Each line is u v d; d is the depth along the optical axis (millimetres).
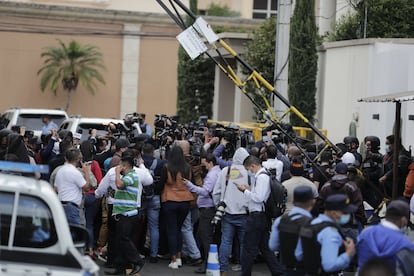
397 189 22766
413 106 32094
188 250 23328
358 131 35406
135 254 21281
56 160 23172
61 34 76312
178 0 25250
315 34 40094
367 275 10516
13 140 22531
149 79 78375
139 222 22344
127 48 77625
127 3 77812
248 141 27188
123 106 78000
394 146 22406
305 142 27125
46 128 37156
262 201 19828
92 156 23562
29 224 13094
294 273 14086
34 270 11984
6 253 12758
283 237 14094
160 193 22703
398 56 34500
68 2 76500
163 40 78250
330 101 38406
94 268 12539
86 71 76438
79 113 77250
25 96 76000
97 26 77000
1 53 75250
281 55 31375
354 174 21625
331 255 13352
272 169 20891
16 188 13133
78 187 20781
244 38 51188
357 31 41125
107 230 22969
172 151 22375
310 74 39906
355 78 36094
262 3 87438
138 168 21609
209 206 22297
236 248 23188
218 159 23062
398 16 39969
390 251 13031
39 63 76125
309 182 20531
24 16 75250
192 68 62969
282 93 31328
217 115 58562
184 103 63344
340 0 45281
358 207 19016
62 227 13078
